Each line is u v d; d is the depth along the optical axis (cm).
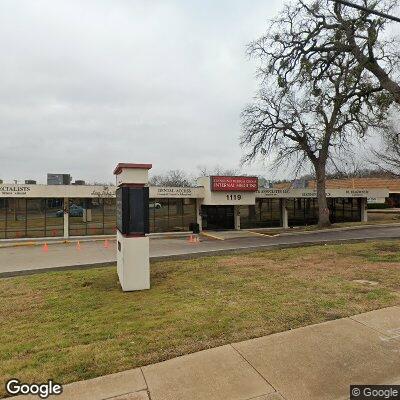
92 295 791
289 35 1862
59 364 434
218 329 532
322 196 2902
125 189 837
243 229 3162
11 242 2420
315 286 779
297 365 418
